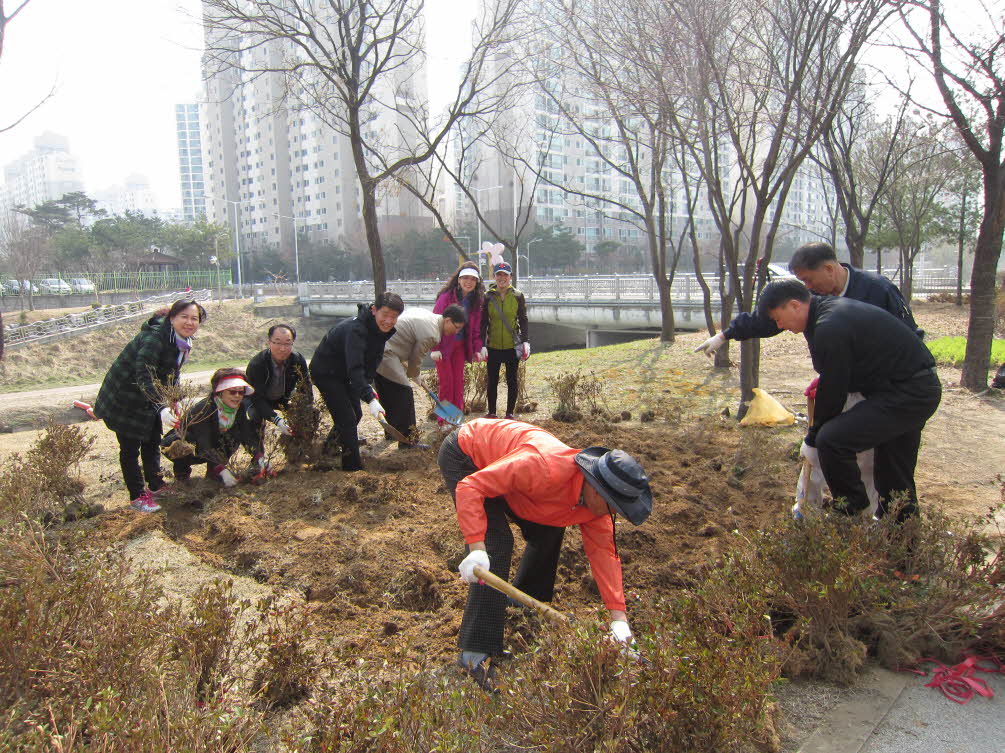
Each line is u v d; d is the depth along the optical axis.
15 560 3.45
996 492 5.16
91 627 2.84
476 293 7.03
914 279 26.56
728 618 2.79
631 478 2.73
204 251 64.06
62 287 46.31
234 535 4.43
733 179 18.91
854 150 16.50
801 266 4.23
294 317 44.75
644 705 2.36
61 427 5.43
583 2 9.33
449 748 2.13
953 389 8.80
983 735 2.67
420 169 10.72
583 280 23.58
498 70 12.59
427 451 6.21
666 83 7.88
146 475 5.25
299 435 5.74
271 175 75.94
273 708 2.86
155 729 2.23
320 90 10.67
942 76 7.98
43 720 2.52
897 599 3.23
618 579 3.03
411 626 3.50
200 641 2.85
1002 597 3.17
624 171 13.51
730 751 2.46
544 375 10.56
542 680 2.43
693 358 11.62
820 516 3.43
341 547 4.23
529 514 3.13
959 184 19.00
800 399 8.25
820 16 7.07
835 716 2.79
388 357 6.26
